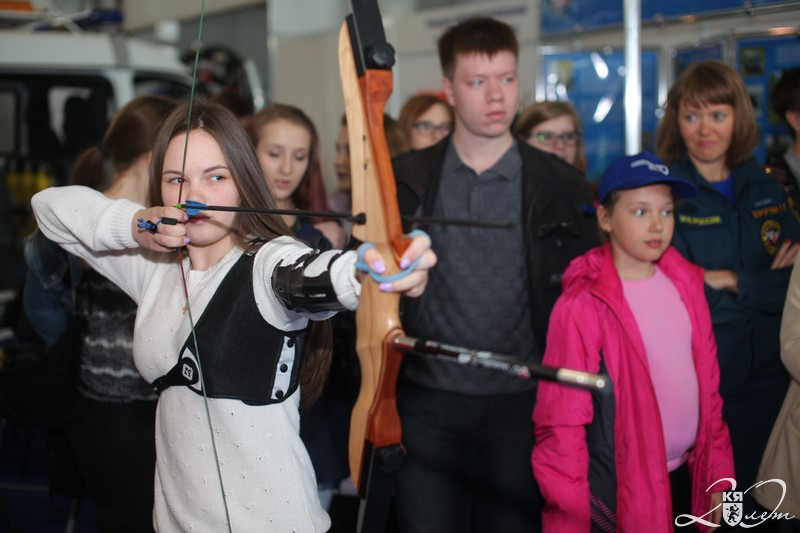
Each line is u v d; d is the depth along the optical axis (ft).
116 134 6.20
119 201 4.59
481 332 6.00
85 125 14.65
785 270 6.36
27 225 14.08
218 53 17.84
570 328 5.47
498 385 5.89
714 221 6.63
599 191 5.88
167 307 4.28
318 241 3.86
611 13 11.29
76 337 5.90
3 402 5.96
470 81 6.07
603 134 11.16
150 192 4.42
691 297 5.65
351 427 3.61
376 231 3.32
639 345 5.32
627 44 8.18
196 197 4.06
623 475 5.32
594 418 5.44
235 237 4.18
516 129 9.05
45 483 9.91
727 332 6.33
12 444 10.86
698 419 5.57
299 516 4.08
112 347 5.62
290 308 3.70
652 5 9.95
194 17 19.65
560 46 11.46
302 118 7.44
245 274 4.01
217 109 4.20
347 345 7.07
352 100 3.44
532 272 5.97
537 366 2.56
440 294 6.10
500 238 6.08
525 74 12.21
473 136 6.20
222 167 4.09
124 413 5.65
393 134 8.93
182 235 3.92
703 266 6.59
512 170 6.19
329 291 3.41
